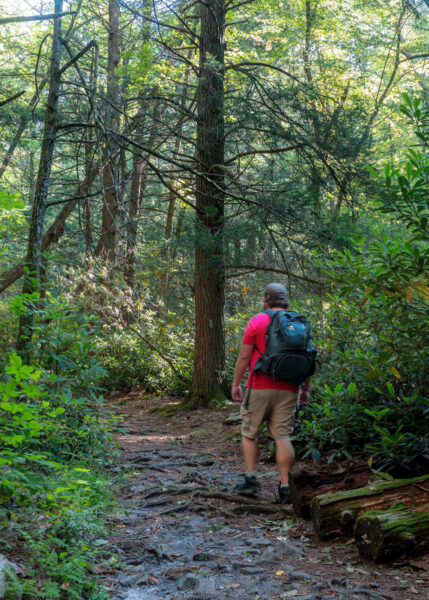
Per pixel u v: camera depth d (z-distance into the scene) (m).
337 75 15.42
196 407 10.94
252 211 9.54
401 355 4.77
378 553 3.23
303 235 9.70
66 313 5.83
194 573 3.21
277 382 4.65
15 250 12.76
